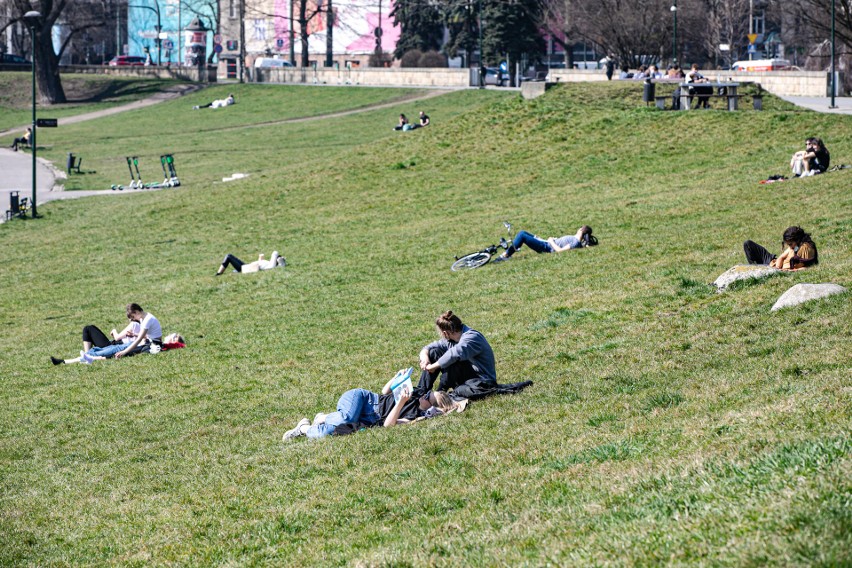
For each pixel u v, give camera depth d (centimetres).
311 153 9825
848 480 1014
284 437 1944
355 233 5200
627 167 5906
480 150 6819
